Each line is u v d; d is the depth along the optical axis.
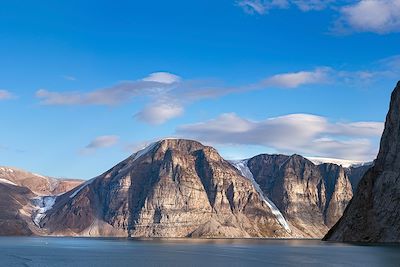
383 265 132.50
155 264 149.75
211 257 180.88
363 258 154.88
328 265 138.75
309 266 137.50
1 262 157.75
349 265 135.25
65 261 162.50
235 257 180.25
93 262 158.38
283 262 154.00
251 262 155.38
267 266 140.38
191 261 160.75
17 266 144.75
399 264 135.00
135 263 153.62
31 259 171.25
